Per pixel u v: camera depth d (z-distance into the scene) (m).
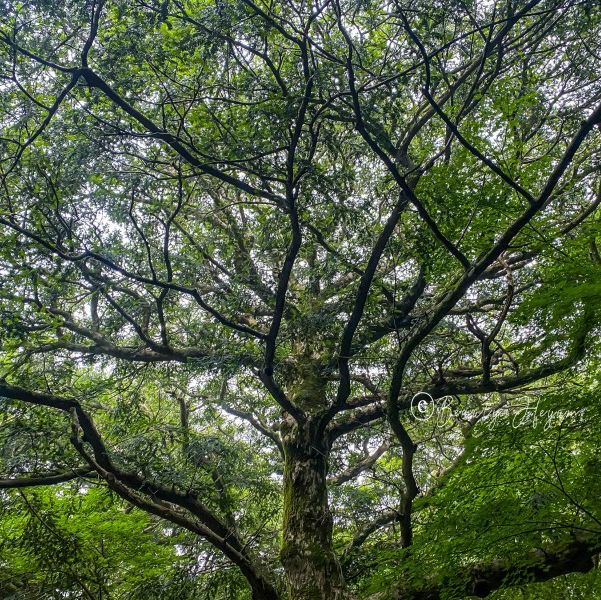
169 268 8.52
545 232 7.79
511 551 7.05
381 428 11.18
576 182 9.00
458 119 7.95
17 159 7.77
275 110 7.60
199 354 10.52
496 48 9.33
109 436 11.68
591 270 6.88
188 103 8.73
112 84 8.33
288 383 11.20
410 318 10.17
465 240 7.93
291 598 9.40
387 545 10.81
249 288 10.32
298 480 10.09
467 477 6.89
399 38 8.68
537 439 6.63
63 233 9.02
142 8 7.89
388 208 9.67
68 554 10.68
